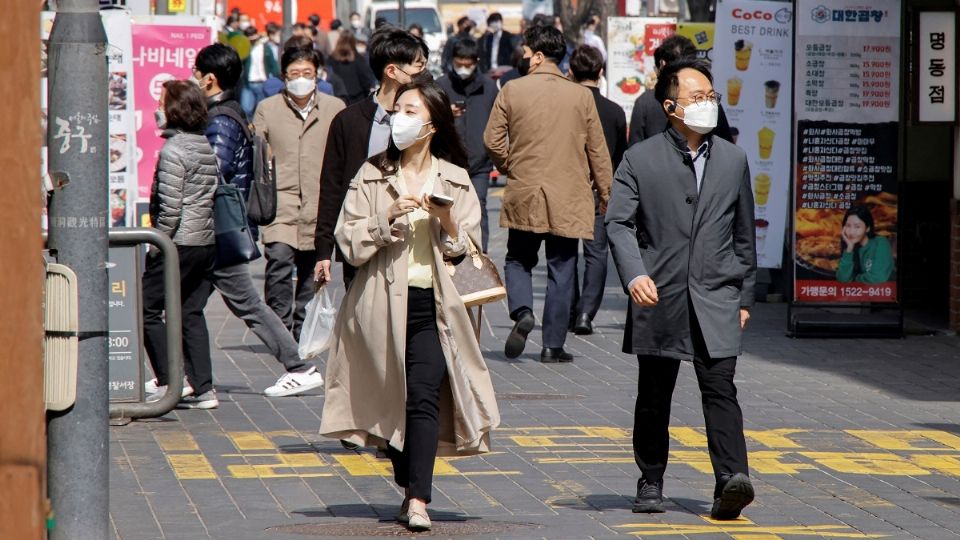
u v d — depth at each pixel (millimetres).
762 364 31453
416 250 17750
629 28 57375
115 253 24719
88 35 15164
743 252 18797
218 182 26438
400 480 18453
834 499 19891
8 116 10578
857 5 34906
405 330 17547
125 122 37938
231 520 18391
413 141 17625
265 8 87188
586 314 35062
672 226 18484
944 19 34562
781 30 39562
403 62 21766
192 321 26062
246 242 26578
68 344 14102
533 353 32594
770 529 18141
